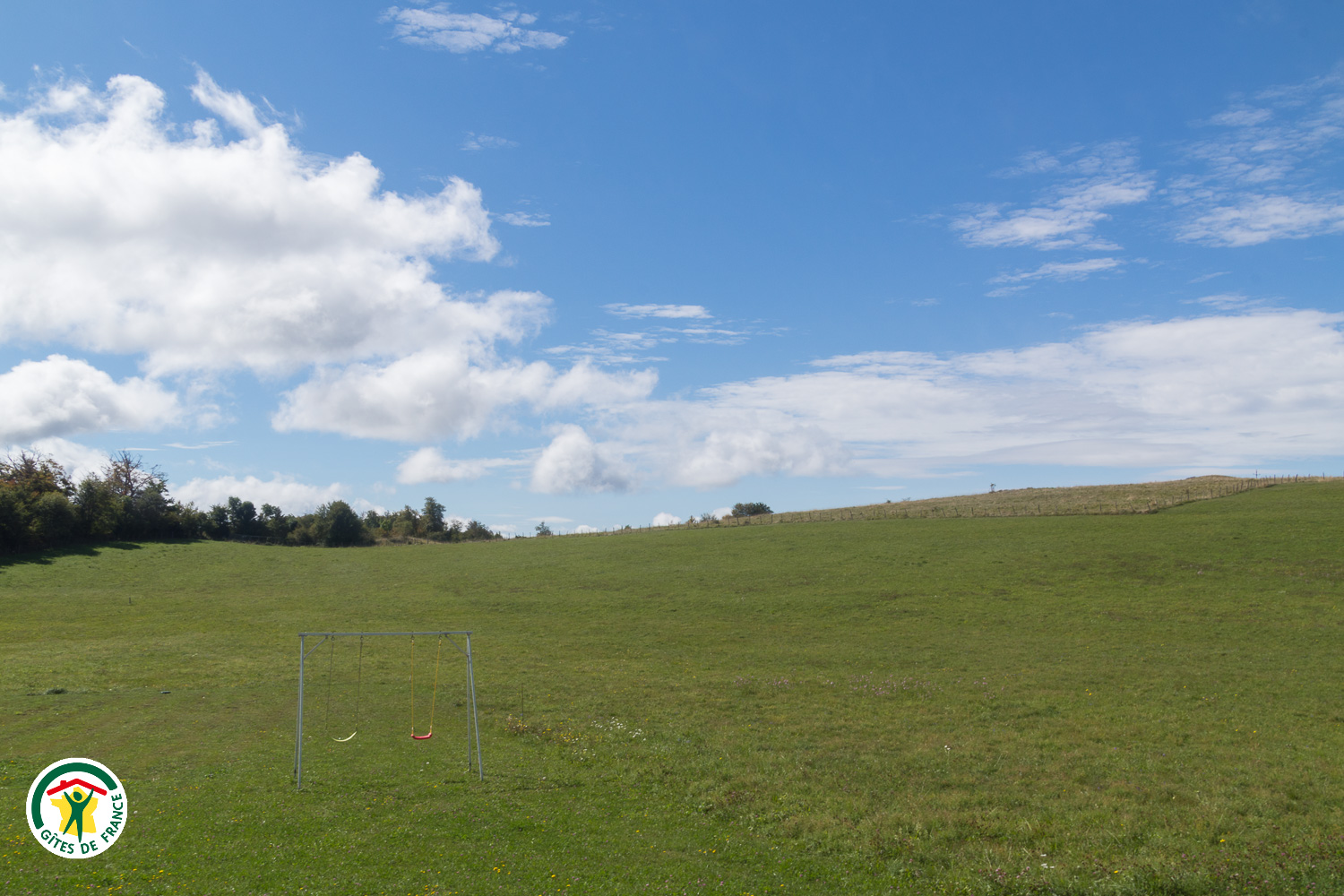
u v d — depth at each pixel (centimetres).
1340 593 4894
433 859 1667
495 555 8538
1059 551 6575
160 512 10144
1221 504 7925
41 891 1396
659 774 2412
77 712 3147
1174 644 4197
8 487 8644
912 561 6731
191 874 1510
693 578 6744
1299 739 2658
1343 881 1536
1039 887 1562
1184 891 1521
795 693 3591
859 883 1617
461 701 3512
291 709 3319
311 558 8600
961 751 2641
